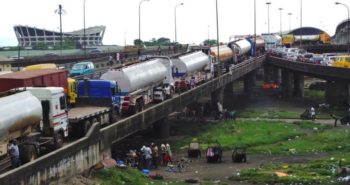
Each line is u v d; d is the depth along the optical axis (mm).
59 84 42438
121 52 137875
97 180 34812
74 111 40844
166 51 135000
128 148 53719
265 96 114375
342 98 89562
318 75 92938
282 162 46188
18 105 30031
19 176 26984
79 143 34031
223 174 41969
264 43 146750
